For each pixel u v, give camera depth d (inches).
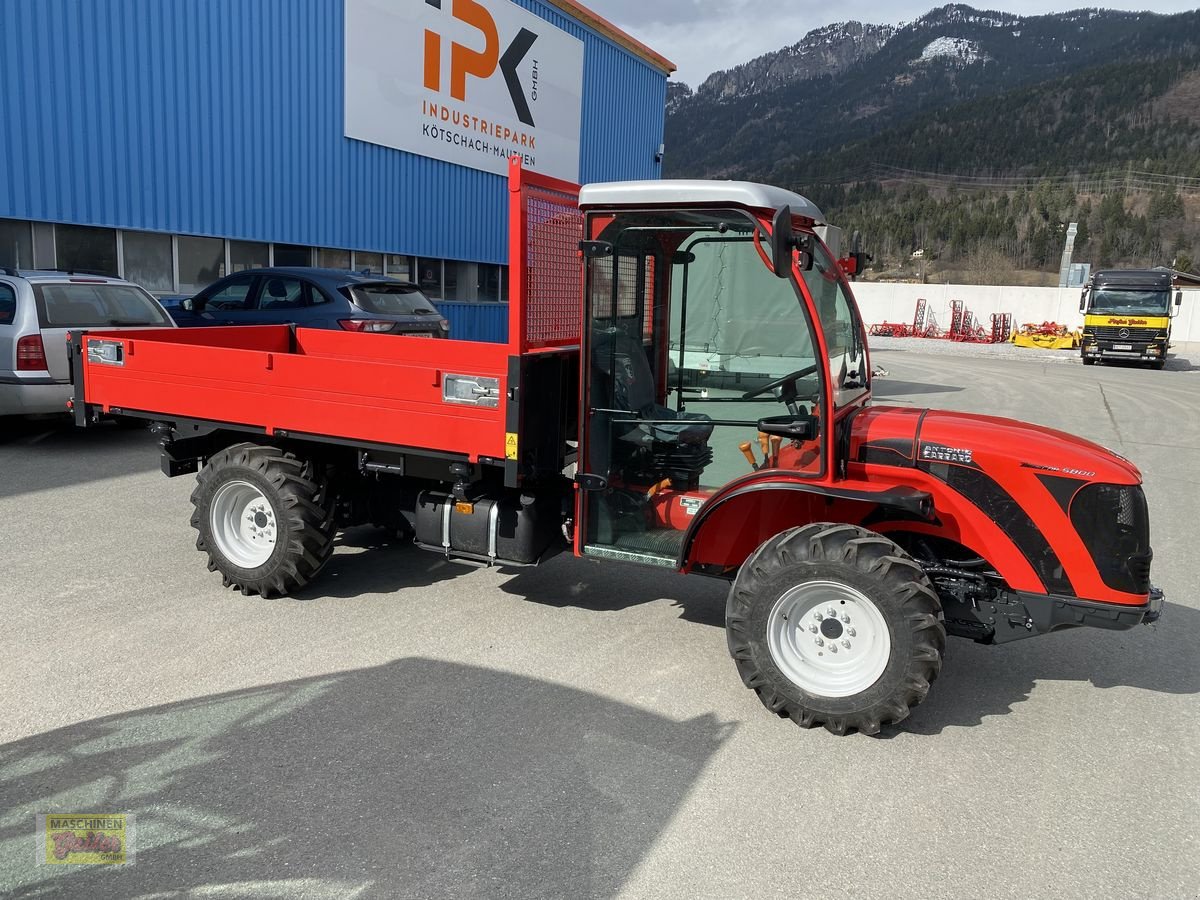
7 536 234.8
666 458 170.9
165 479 300.7
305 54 543.8
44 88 414.0
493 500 187.2
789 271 144.6
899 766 139.3
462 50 664.4
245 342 258.7
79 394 225.6
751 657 150.6
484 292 740.0
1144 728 154.6
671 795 128.6
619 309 170.7
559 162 804.0
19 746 134.8
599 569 230.2
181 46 473.1
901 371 925.2
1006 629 154.9
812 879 111.0
